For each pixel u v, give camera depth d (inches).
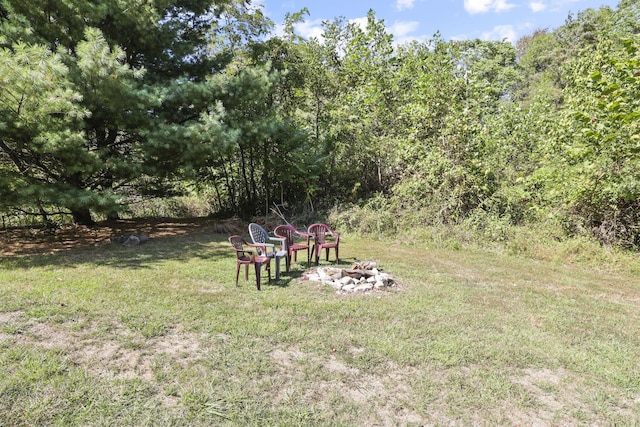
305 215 439.8
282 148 450.9
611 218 306.5
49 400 104.7
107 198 313.1
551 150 362.3
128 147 384.2
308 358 133.3
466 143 376.8
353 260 281.9
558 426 104.1
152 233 387.5
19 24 295.3
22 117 267.7
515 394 117.1
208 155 375.9
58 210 406.3
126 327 150.6
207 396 109.7
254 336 147.8
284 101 494.9
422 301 193.6
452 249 328.5
